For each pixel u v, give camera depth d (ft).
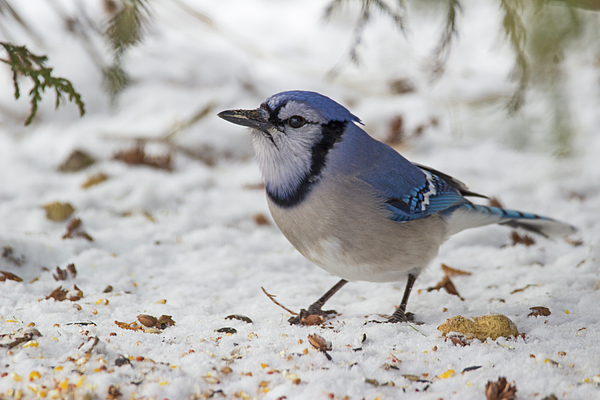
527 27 23.81
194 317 25.12
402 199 24.80
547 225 31.14
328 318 26.02
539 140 47.60
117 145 47.14
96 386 17.30
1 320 22.71
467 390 17.85
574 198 41.57
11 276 28.02
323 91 56.95
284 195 24.67
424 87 57.57
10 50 25.22
